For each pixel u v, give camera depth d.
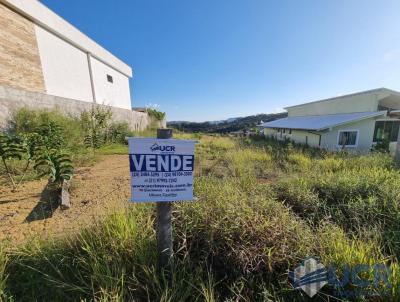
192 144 1.69
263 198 2.82
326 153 9.30
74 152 7.12
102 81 16.08
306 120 16.78
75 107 10.84
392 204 2.85
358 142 12.23
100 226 2.29
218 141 14.52
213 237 2.06
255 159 7.79
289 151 9.77
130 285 1.70
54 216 3.04
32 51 9.47
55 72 11.03
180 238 2.14
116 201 3.31
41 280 1.74
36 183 4.46
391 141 12.86
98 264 1.73
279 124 19.92
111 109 14.44
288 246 1.93
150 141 1.61
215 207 2.43
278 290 1.71
